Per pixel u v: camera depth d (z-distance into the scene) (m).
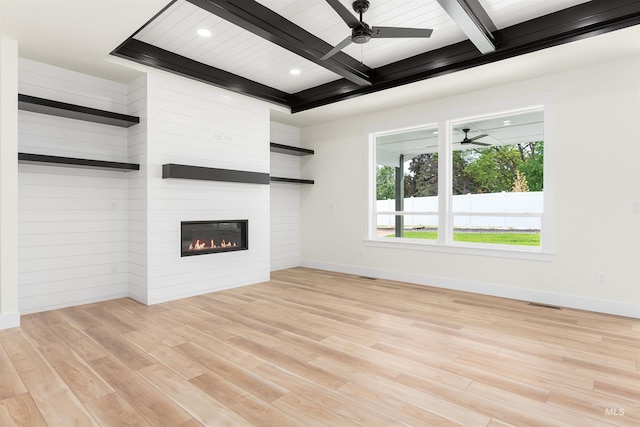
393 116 5.29
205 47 3.86
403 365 2.41
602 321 3.35
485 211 4.61
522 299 4.15
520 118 4.36
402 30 2.70
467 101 4.56
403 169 5.39
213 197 4.56
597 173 3.68
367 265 5.64
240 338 2.92
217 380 2.21
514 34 3.37
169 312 3.65
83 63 3.65
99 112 3.70
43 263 3.67
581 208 3.77
